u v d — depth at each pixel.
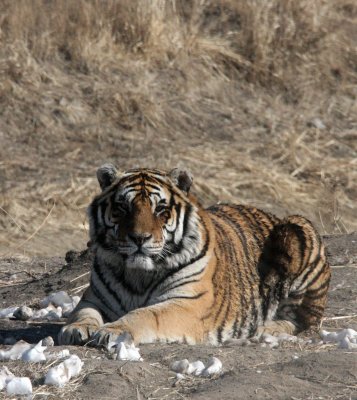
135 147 17.80
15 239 14.90
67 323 7.82
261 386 6.18
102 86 19.00
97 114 18.42
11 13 19.64
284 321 8.65
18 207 15.64
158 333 7.43
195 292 7.81
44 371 6.50
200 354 6.99
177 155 17.53
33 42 19.45
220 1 21.80
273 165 17.97
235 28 21.44
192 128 18.80
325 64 21.27
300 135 18.97
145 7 20.48
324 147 19.02
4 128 17.83
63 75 19.16
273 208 16.77
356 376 6.36
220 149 18.14
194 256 7.89
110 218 7.83
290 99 20.33
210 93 19.80
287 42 21.23
